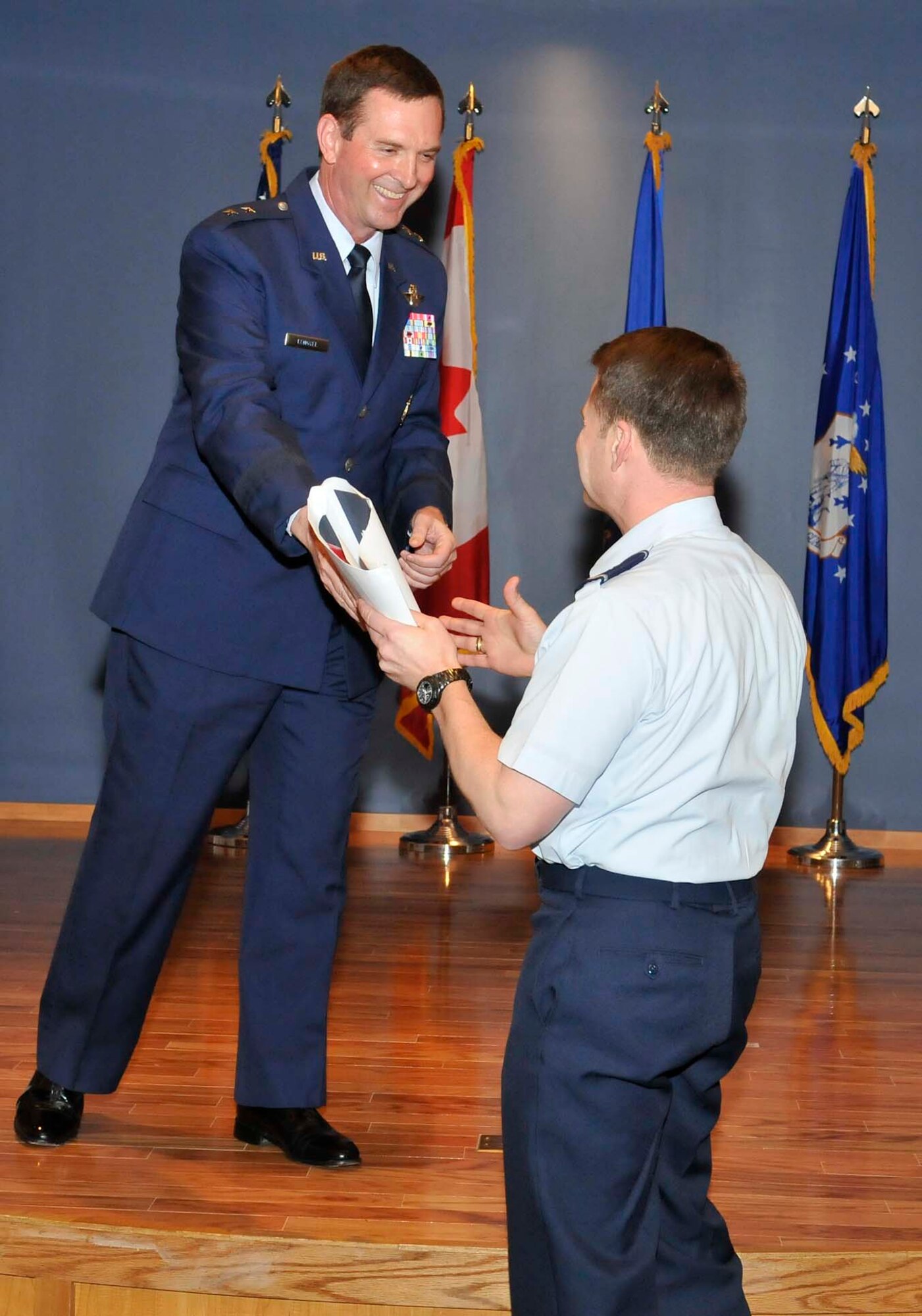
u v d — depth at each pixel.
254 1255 2.11
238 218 2.29
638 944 1.47
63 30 5.41
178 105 5.41
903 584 5.39
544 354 5.41
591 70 5.34
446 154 5.41
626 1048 1.46
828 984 3.58
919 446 5.35
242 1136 2.50
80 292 5.46
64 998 2.43
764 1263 2.10
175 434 2.43
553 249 5.38
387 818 5.48
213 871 4.75
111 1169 2.36
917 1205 2.29
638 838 1.48
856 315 5.04
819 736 5.14
